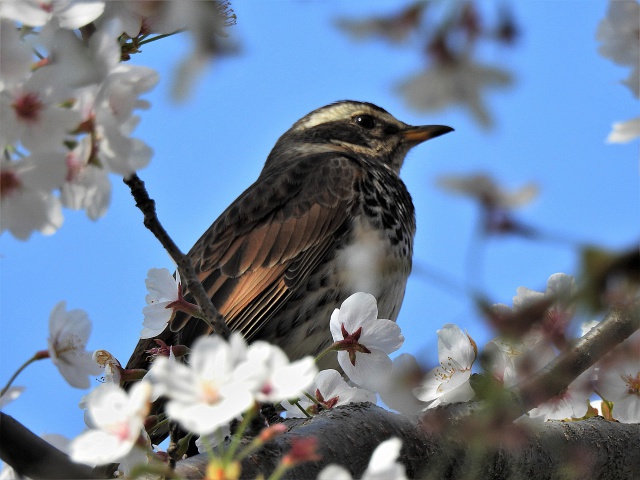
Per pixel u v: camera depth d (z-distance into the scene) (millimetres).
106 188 4984
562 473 8062
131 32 5047
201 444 7027
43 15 4684
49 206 4863
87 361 5945
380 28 3357
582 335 6785
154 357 8352
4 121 4695
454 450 7324
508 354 5570
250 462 6742
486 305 3408
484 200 3182
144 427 6434
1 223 4828
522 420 5777
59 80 4730
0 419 6043
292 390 3773
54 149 4812
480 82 3352
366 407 7746
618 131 4359
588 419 8711
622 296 3084
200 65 3287
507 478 7664
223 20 3566
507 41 3391
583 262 3105
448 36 3365
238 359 3768
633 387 6602
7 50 4621
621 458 8516
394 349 8016
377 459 3764
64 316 5953
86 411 6934
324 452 7164
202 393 3631
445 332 6816
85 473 6066
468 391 6723
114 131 4855
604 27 4473
